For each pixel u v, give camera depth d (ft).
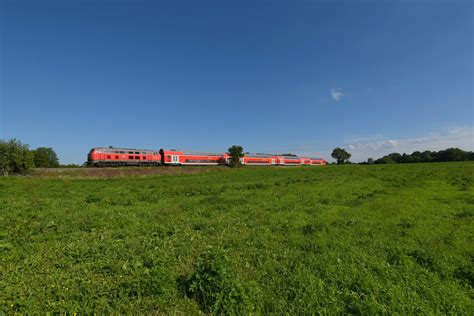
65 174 131.85
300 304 15.20
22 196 62.44
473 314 14.35
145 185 92.68
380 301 15.30
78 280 18.10
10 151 124.36
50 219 36.76
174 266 20.29
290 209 43.24
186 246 24.85
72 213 40.88
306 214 39.09
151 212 41.50
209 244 25.77
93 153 174.40
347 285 17.30
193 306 15.16
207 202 50.39
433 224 32.09
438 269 19.66
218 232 30.17
